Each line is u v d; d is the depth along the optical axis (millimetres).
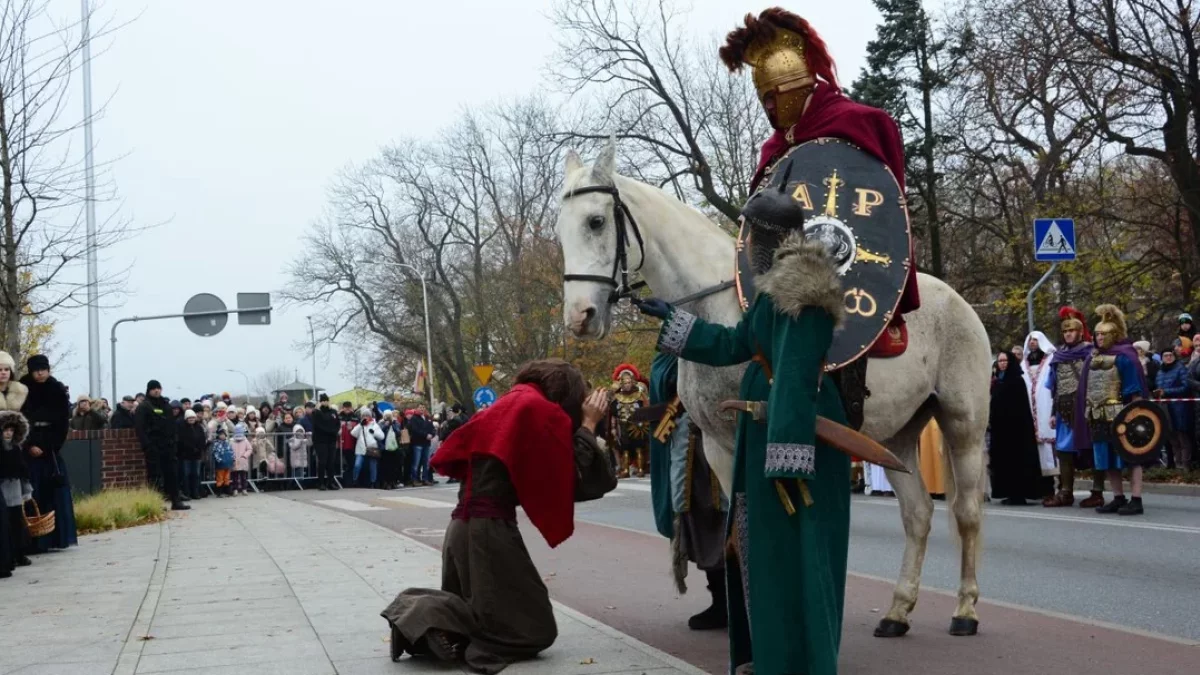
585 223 6375
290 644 6555
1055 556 10242
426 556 10836
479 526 6133
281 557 11078
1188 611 7590
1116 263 24703
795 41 6277
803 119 6336
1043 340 16688
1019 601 8141
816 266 4363
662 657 6094
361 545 12102
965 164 28156
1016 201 29062
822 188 6051
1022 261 27375
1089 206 25594
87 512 15391
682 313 4746
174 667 6004
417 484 29328
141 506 16625
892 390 6445
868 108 6242
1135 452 13133
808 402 4289
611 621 7586
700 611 7891
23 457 11219
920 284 6871
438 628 5898
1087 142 24016
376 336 58812
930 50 28641
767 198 4742
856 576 9266
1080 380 14219
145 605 8172
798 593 4395
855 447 4406
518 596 6086
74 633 7082
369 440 26625
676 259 6422
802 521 4410
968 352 6883
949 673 5898
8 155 14516
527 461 6129
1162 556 10016
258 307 25312
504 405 6250
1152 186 26406
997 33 24203
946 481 7129
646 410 6992
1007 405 15422
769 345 4508
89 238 17469
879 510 15148
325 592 8562
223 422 24750
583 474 6305
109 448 20422
